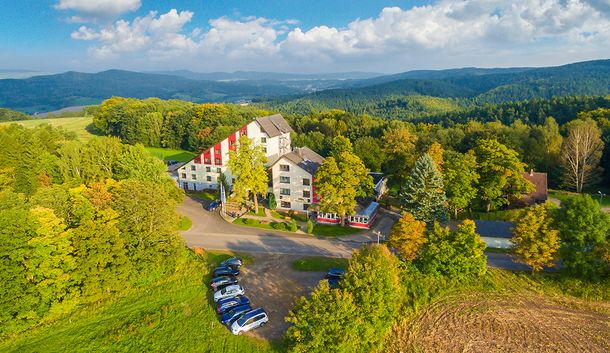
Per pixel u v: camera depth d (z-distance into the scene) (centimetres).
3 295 3750
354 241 5966
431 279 4656
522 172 6925
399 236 4753
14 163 7169
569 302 4312
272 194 7394
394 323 4009
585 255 4506
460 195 6306
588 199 4628
